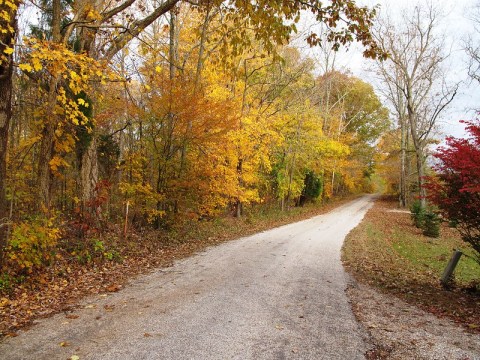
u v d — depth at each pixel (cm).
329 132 3716
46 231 700
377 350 414
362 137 5456
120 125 1537
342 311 563
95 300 589
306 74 2481
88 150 1017
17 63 591
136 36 916
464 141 692
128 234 1126
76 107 716
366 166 5144
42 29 875
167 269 832
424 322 514
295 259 1000
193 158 1318
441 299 648
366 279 810
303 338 448
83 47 923
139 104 1316
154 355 392
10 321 489
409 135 4284
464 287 739
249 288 678
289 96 2534
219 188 1449
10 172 916
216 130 1248
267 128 1891
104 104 1241
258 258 991
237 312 540
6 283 607
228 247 1160
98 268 802
